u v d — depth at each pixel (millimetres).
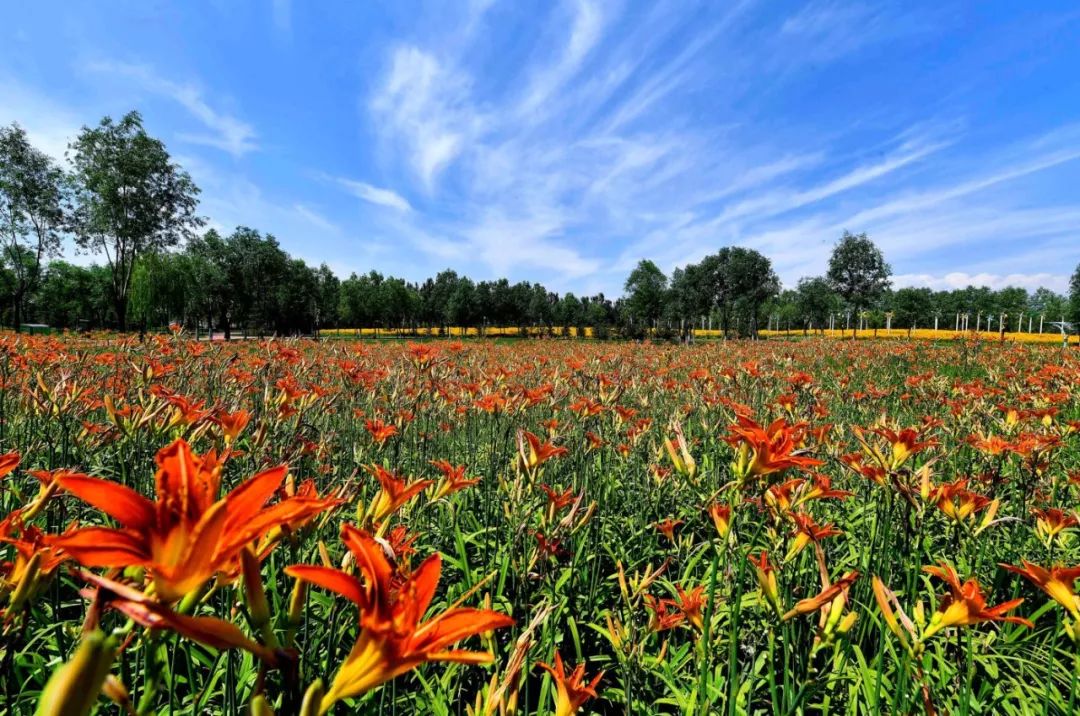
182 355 5008
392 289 71188
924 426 3604
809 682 1593
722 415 4691
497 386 4668
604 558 3486
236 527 587
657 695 2330
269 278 49688
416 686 2221
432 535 3365
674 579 3029
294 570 601
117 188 30938
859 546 3125
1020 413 3709
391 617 650
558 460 4363
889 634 2318
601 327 57531
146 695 585
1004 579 2828
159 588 571
